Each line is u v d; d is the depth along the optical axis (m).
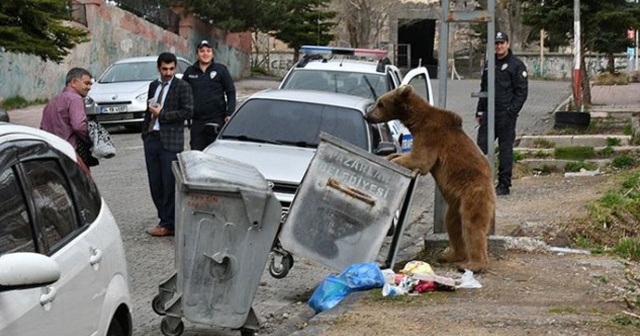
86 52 34.00
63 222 5.64
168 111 11.62
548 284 9.32
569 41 26.50
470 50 54.84
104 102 22.78
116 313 6.19
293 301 9.32
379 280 8.73
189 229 7.34
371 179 8.88
